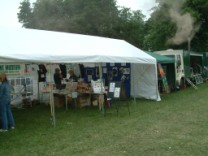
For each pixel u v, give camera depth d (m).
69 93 12.59
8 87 9.08
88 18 36.38
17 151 6.93
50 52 9.00
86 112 11.74
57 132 8.58
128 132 8.30
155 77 14.70
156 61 14.52
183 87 19.75
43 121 10.27
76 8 37.31
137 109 12.07
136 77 15.22
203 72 24.91
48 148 7.06
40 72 14.63
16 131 8.86
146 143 7.19
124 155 6.39
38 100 14.62
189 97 15.22
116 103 12.07
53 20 36.34
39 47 9.14
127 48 13.95
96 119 10.28
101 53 10.97
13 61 7.74
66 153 6.64
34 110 12.79
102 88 11.71
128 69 15.48
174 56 19.14
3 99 8.95
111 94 10.48
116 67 15.55
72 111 12.06
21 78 13.84
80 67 15.75
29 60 8.11
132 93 15.41
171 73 18.62
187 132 8.12
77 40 11.90
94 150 6.79
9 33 9.50
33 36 10.20
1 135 8.43
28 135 8.33
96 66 15.38
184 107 12.12
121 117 10.51
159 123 9.33
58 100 13.23
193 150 6.57
